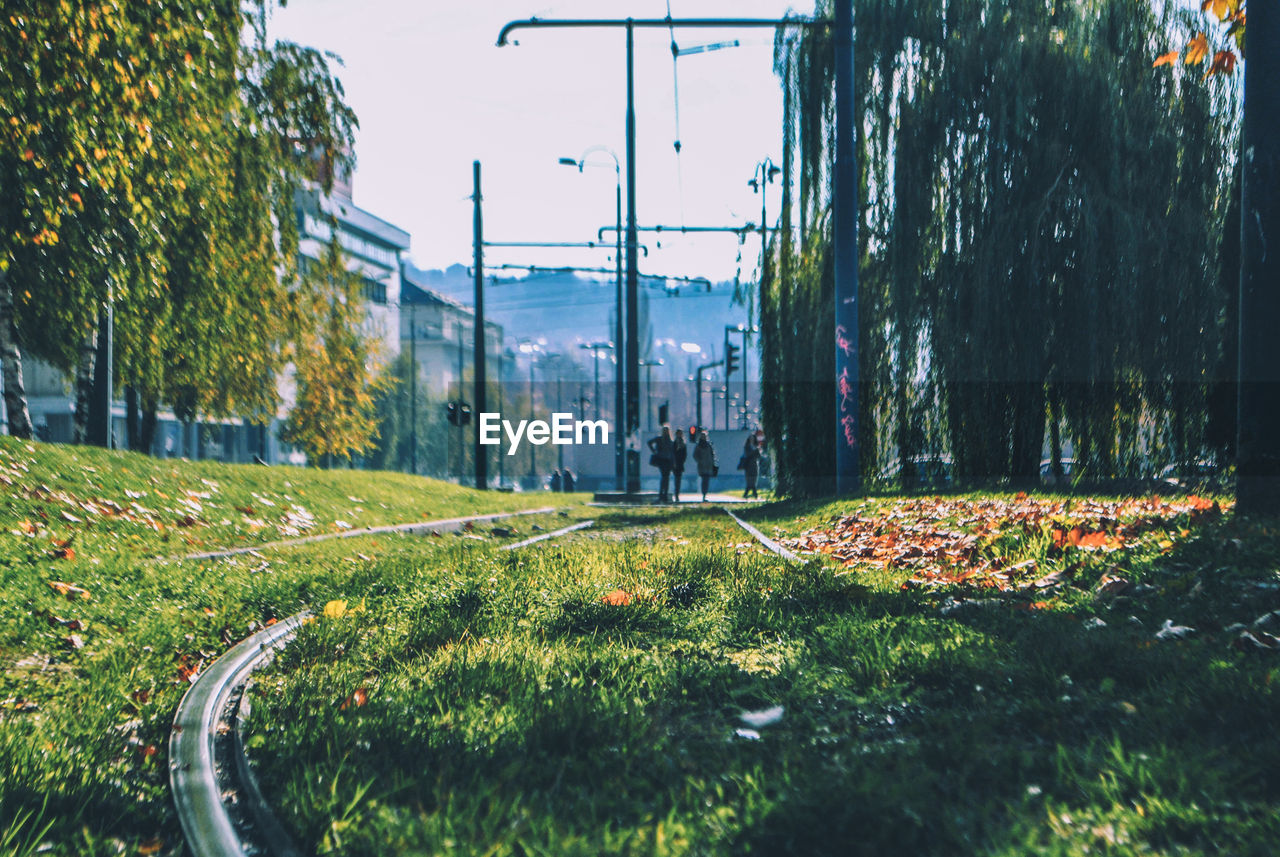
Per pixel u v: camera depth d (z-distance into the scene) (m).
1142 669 3.55
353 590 7.06
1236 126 14.98
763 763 2.83
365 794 2.63
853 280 16.45
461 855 2.20
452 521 15.52
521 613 5.82
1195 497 10.34
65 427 46.28
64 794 2.86
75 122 11.60
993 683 3.55
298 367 29.83
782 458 20.94
